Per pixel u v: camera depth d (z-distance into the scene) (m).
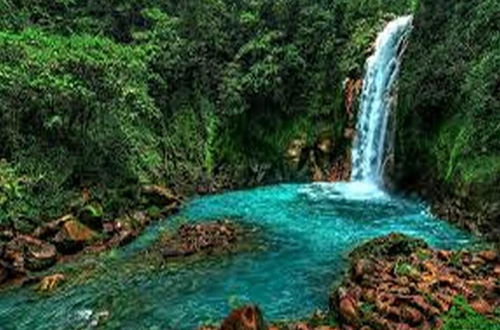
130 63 21.77
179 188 21.28
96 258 13.88
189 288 11.85
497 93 16.36
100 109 18.64
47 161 16.69
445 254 12.48
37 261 13.10
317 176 23.73
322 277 12.31
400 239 13.37
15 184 15.26
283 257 13.67
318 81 24.88
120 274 12.73
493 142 15.91
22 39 19.36
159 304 11.08
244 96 24.11
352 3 26.03
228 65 24.97
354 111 23.64
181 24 25.34
